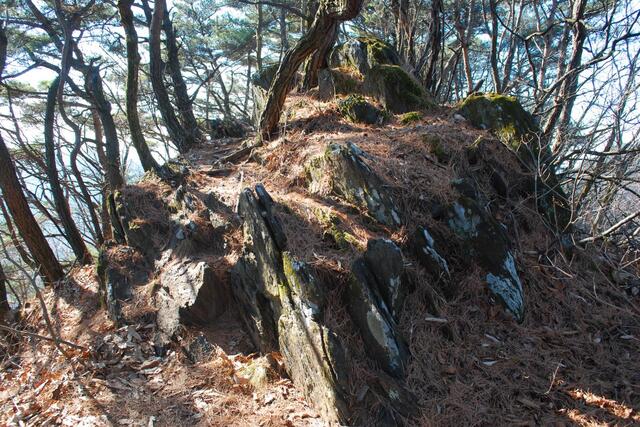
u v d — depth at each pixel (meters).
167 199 5.50
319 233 4.13
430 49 8.05
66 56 9.40
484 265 4.21
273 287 3.86
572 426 3.25
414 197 4.45
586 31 6.16
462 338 3.91
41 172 11.80
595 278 4.57
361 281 3.64
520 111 5.29
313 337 3.42
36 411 3.83
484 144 5.02
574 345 3.94
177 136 8.91
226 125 8.19
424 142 5.05
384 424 3.24
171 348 4.30
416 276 4.05
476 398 3.45
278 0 17.50
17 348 5.32
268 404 3.57
